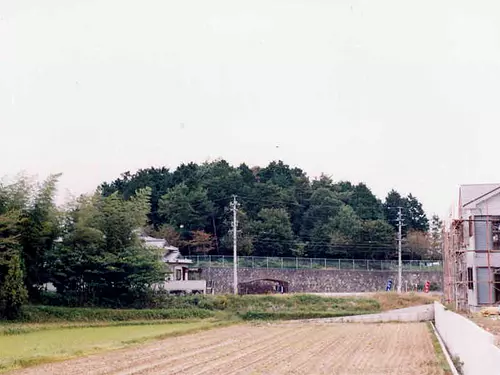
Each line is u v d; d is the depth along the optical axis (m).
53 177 47.56
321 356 24.98
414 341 31.62
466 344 18.06
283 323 47.06
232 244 74.88
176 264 63.06
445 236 48.22
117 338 32.31
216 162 90.00
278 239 76.06
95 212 50.66
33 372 20.11
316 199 85.38
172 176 87.94
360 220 81.25
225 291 65.50
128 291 51.09
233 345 29.53
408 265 72.00
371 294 61.56
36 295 47.09
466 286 41.38
